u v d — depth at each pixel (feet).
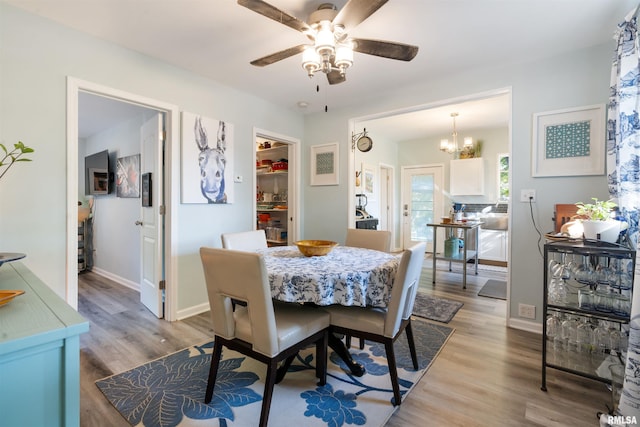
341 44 5.72
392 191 22.26
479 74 9.36
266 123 12.02
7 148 6.23
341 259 6.69
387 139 21.58
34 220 6.57
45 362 2.31
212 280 5.10
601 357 6.43
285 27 7.06
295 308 6.02
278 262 6.36
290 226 13.78
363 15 5.16
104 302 11.01
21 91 6.41
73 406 2.41
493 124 17.49
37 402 2.28
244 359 6.98
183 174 9.32
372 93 11.29
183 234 9.47
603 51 7.64
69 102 6.99
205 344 7.75
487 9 6.34
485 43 7.70
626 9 6.31
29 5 6.25
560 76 8.20
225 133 10.44
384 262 6.36
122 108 11.39
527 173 8.64
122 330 8.58
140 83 8.29
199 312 9.96
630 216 5.89
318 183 13.35
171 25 6.99
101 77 7.55
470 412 5.24
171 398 5.57
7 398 2.16
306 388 5.93
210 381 5.43
